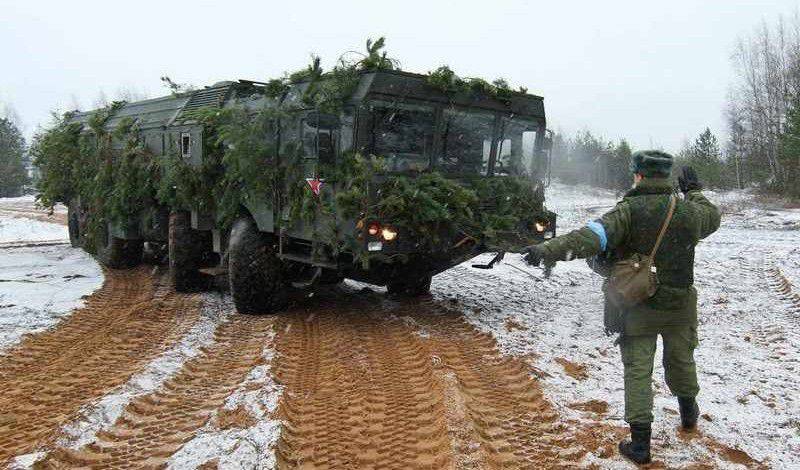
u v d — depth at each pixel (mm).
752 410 4762
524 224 8234
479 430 4402
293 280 8570
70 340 7207
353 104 7312
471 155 8164
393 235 6941
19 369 6109
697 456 3979
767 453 4027
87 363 6262
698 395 5094
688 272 3883
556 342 6688
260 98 9047
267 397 4988
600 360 6074
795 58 38281
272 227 8188
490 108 8266
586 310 8359
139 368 6035
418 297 9336
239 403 4906
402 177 7215
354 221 6941
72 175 14039
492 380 5543
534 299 9164
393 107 7441
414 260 7605
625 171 38469
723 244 16188
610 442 4180
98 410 4852
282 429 4324
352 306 8844
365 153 7281
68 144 14281
